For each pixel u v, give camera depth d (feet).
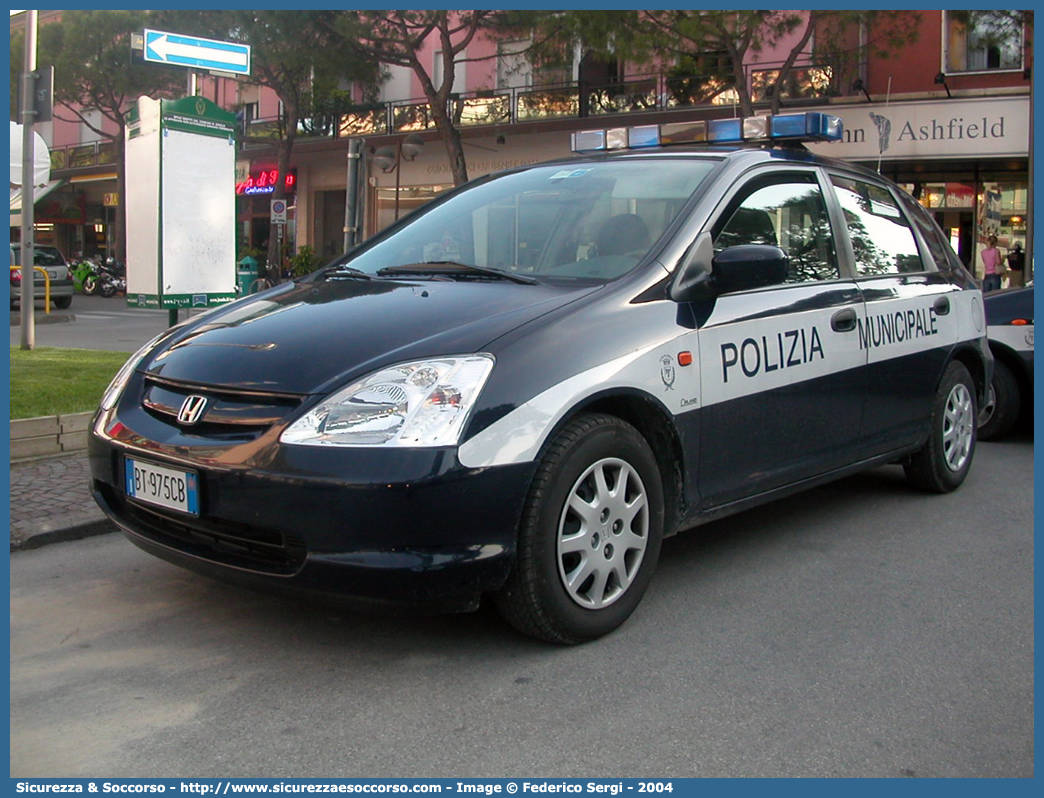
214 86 105.81
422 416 9.90
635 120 77.56
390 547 9.70
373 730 9.42
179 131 28.19
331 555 9.75
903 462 18.48
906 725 9.66
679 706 9.95
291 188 103.91
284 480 9.84
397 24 68.03
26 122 35.63
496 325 10.88
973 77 66.13
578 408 10.81
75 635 11.64
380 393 10.05
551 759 8.93
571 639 11.19
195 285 29.14
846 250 15.90
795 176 15.28
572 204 14.07
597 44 60.03
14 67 96.27
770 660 11.10
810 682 10.57
